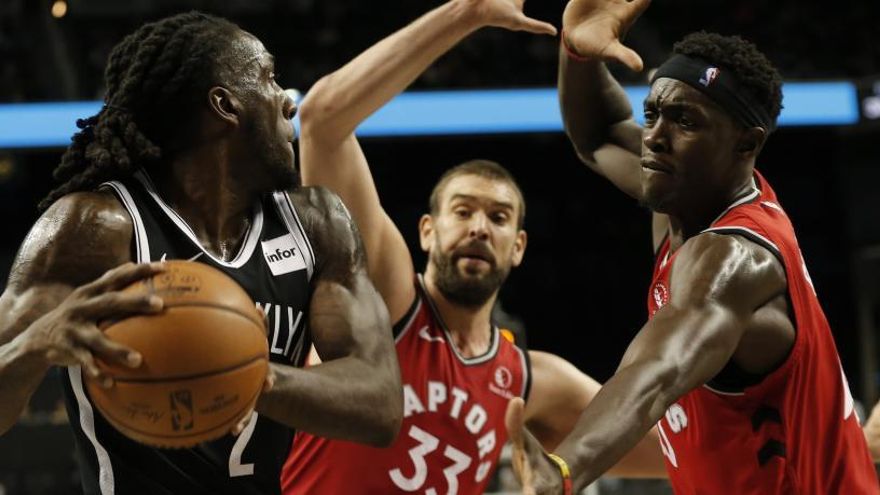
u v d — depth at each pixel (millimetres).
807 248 14547
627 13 3006
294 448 3400
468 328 3623
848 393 2674
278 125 2211
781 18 14406
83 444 2104
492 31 13906
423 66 3086
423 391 3496
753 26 14375
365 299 2225
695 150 2582
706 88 2572
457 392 3541
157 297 1719
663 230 2994
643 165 2676
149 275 1765
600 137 3391
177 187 2160
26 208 13922
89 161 2205
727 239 2391
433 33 3002
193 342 1719
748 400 2473
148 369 1707
